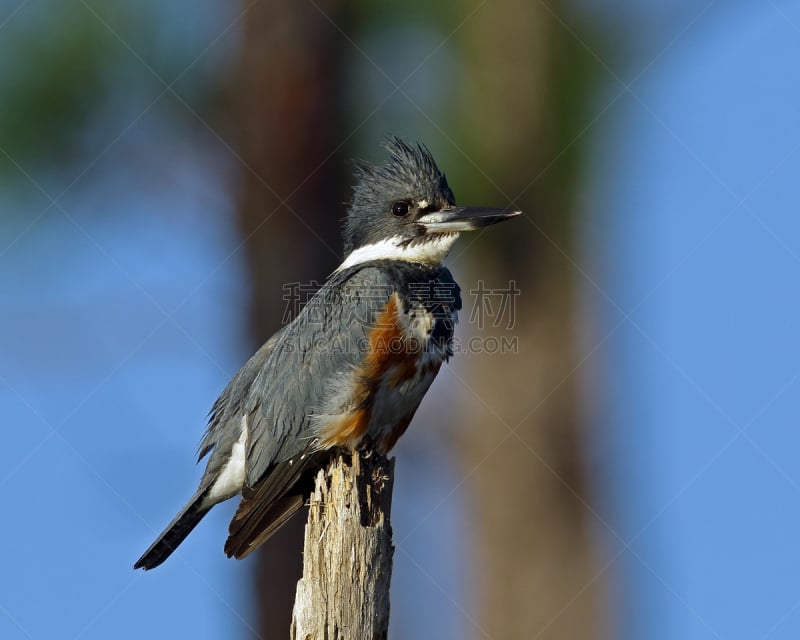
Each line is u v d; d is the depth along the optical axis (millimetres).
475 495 13453
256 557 12609
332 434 9297
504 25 11938
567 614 13141
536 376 13367
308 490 9523
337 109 12227
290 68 12023
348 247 10664
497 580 13289
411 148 10531
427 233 10250
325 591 7566
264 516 9367
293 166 12125
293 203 12156
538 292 13289
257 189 12086
